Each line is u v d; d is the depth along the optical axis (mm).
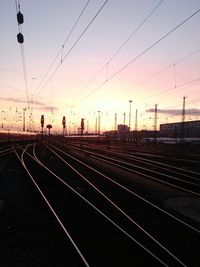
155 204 16906
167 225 13141
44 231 12195
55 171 29906
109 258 9656
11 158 41406
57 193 19609
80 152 57562
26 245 10680
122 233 11656
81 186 22516
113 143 113250
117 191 20578
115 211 15547
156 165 36375
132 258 9648
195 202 16453
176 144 93938
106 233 11977
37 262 9320
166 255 9852
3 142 75125
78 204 16688
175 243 11023
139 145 93188
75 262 9336
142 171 31609
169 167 34000
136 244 10484
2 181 23953
